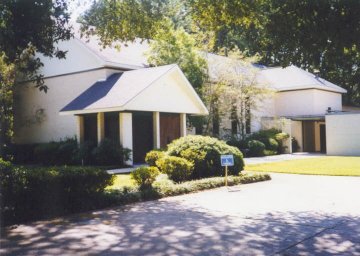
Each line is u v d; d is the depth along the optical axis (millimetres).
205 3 10203
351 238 6664
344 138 30375
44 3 9719
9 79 24266
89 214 8797
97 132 23047
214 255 5809
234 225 7648
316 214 8602
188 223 7828
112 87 22406
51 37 10805
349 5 7289
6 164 8164
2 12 9211
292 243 6395
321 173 16984
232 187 13023
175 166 13477
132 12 12320
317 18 7727
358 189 12297
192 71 26344
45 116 28172
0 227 7613
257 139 31062
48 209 8539
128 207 9609
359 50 7824
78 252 5984
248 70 30297
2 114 25047
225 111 28172
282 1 8047
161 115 23641
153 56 26469
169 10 12703
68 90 26672
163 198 10938
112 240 6645
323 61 8688
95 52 24719
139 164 21688
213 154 14781
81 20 12781
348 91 48625
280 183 14031
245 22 10211
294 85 35875
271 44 9172
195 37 28125
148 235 6945
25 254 5898
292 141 34594
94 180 9391
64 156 23219
